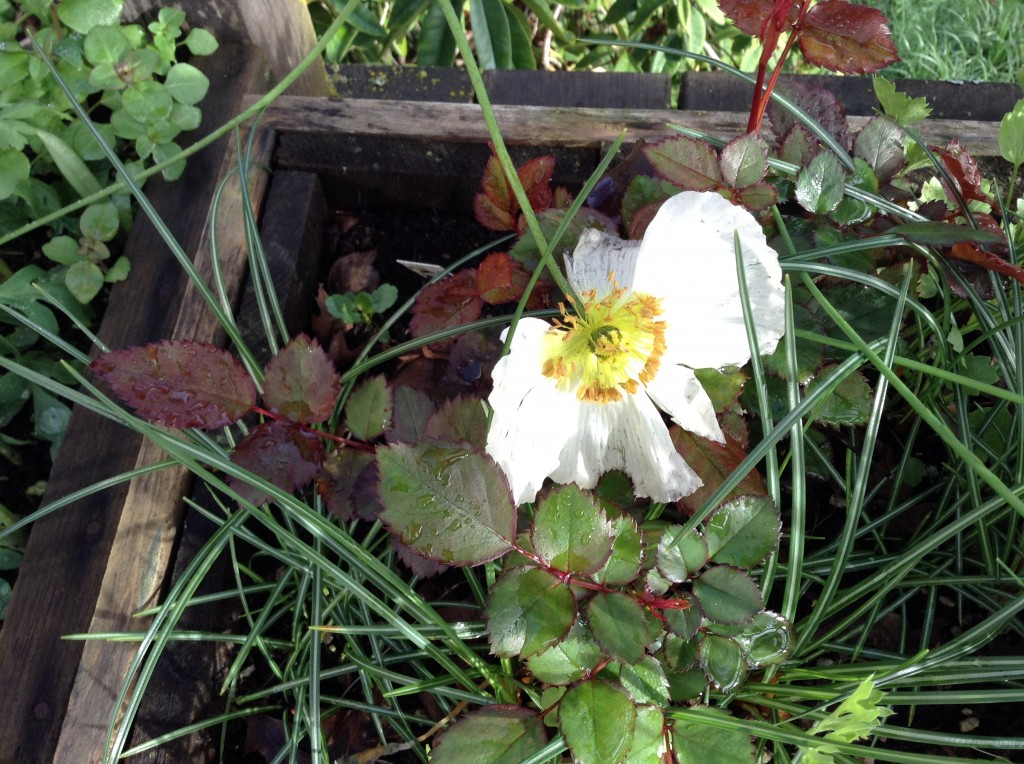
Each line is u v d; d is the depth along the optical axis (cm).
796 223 29
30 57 34
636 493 26
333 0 46
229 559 31
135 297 34
